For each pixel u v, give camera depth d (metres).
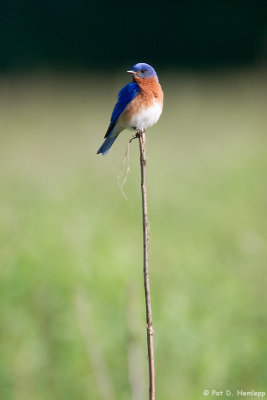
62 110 29.39
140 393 8.12
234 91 31.42
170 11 43.22
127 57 42.81
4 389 8.87
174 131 26.61
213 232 14.20
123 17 43.84
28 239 13.28
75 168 21.25
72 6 43.78
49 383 9.01
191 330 9.75
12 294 10.77
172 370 9.12
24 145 24.27
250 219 14.80
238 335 9.73
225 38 42.03
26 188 18.58
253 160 21.33
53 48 42.12
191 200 16.95
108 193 17.97
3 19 42.25
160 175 20.02
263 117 27.23
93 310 10.05
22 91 32.75
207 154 22.58
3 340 9.66
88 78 36.62
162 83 34.31
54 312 10.12
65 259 12.09
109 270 11.72
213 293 10.90
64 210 16.06
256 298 10.54
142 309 10.38
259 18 41.91
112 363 9.15
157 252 12.99
